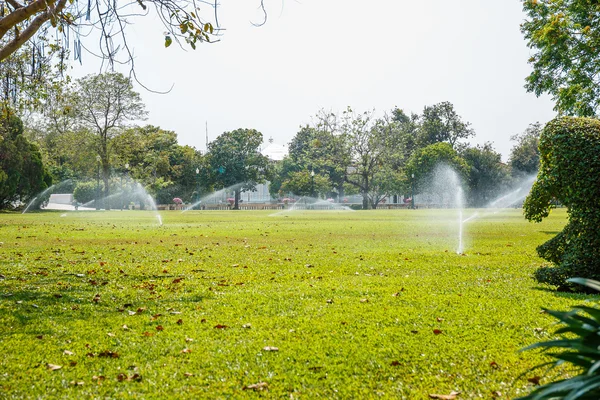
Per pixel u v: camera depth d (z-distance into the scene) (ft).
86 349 15.62
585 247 24.14
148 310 20.58
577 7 66.74
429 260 35.83
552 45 68.44
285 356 14.93
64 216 112.57
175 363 14.39
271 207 225.56
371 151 194.70
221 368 14.06
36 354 15.14
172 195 218.59
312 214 131.54
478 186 231.09
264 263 34.47
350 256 38.24
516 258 36.81
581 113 68.28
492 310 20.21
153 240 52.21
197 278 28.37
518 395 12.12
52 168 225.76
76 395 12.21
